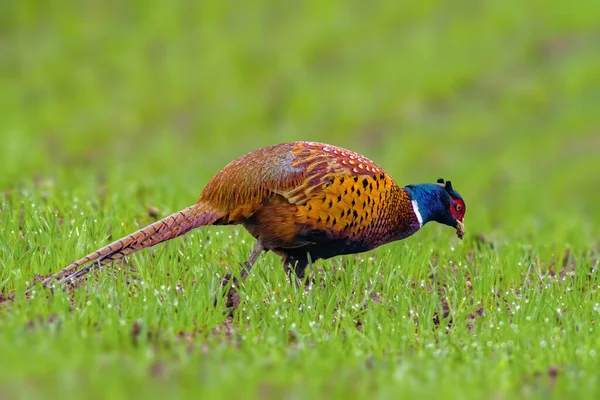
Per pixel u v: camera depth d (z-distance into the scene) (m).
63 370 12.03
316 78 49.66
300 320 15.62
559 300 17.20
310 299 16.00
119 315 14.91
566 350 14.66
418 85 48.50
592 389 13.05
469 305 17.19
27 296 15.69
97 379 11.84
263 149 16.52
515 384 13.39
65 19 56.00
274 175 16.16
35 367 12.11
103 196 23.55
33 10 56.69
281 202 16.20
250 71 50.56
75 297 15.27
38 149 37.16
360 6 57.41
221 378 12.23
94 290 15.30
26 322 13.92
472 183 36.19
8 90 47.78
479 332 15.65
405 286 16.94
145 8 57.09
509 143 42.34
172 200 22.70
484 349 14.75
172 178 28.08
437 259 20.11
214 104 47.22
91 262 16.05
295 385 12.51
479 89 48.09
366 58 51.62
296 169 16.20
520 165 39.03
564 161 39.88
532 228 25.50
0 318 14.08
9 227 18.38
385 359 14.04
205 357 13.26
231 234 20.02
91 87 48.53
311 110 46.12
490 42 52.62
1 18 55.84
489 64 50.38
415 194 17.95
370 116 45.75
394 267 18.08
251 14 56.91
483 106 46.44
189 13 56.91
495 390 12.98
